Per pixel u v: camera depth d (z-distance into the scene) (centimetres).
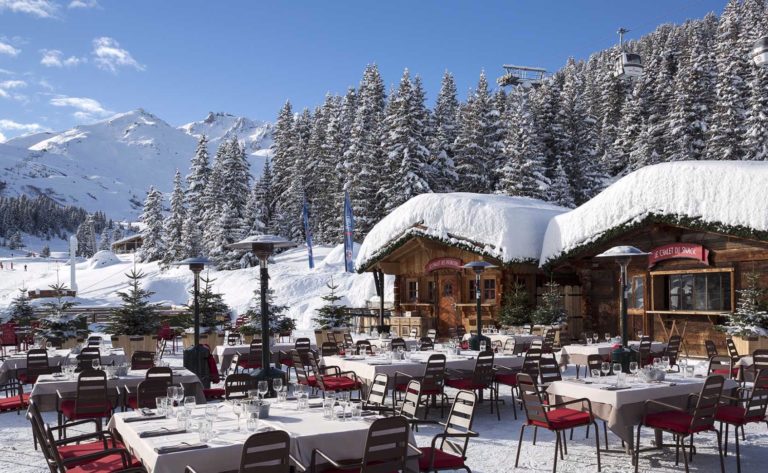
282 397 796
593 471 838
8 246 18625
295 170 6638
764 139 4616
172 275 5647
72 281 5722
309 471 602
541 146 5803
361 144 5862
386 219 2947
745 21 7531
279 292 4331
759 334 1817
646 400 840
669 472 828
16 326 2780
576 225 2402
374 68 6888
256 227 5875
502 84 7856
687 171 2119
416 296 2956
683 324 2152
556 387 923
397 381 1191
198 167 7256
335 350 1510
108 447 756
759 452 920
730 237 2016
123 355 1523
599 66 9406
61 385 1028
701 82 5612
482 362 1216
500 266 2506
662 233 2217
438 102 6456
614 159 6688
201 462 562
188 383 1105
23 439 1076
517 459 865
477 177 5594
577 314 2614
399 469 609
